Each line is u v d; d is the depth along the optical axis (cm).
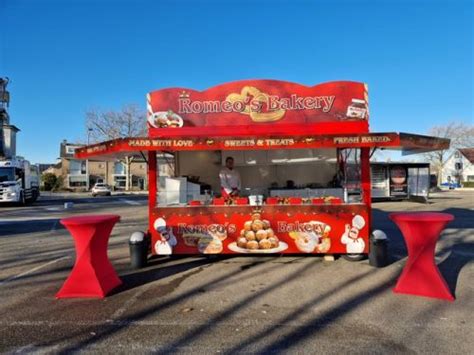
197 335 390
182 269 655
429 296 497
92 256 528
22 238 1042
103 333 398
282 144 623
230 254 737
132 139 628
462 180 6062
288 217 681
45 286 573
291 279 586
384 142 622
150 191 703
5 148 3922
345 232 677
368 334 388
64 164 6328
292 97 726
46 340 383
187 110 731
